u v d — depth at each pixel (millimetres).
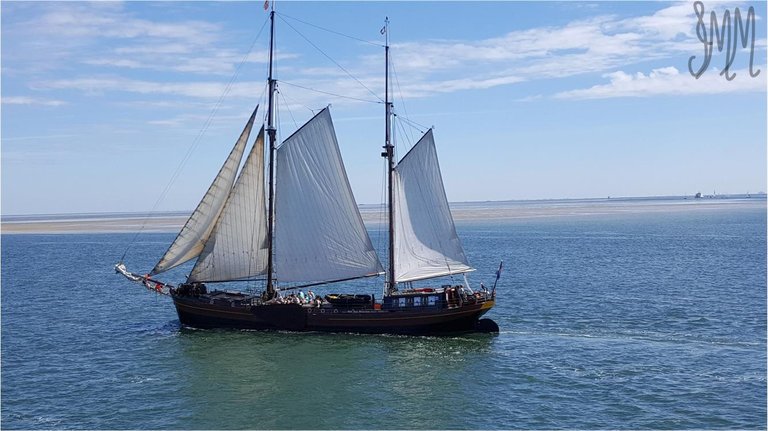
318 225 59250
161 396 41250
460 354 50000
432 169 58531
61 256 137375
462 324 55219
